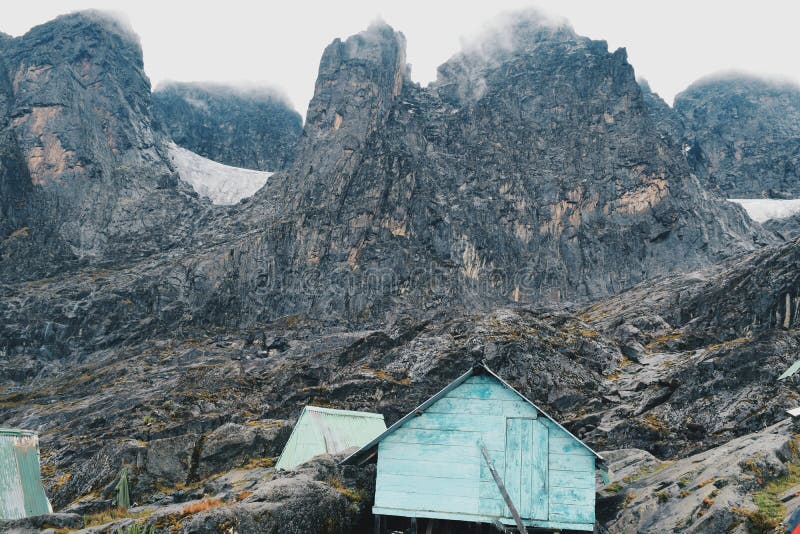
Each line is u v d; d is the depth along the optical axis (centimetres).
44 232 14275
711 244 12681
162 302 12206
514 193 13325
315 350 9350
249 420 6750
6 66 16462
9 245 13862
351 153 13850
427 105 15875
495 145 14125
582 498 3275
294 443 4528
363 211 12631
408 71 17138
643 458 4588
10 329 11806
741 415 5366
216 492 4431
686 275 10350
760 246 13325
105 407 8625
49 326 11856
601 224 12938
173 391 8512
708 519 3300
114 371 10088
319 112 14875
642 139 13800
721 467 3731
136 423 7031
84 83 16575
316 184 13600
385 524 3428
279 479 3662
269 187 15038
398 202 12781
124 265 13812
